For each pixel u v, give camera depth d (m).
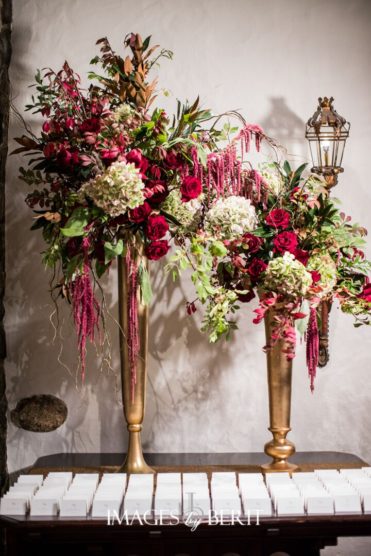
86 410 3.12
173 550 2.30
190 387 3.12
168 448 3.11
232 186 2.59
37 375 3.12
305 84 3.15
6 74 3.10
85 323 2.39
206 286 2.53
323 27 3.16
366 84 3.15
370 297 2.54
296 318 2.40
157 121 2.50
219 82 3.14
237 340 3.12
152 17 3.15
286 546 2.32
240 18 3.15
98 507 2.20
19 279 3.13
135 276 2.50
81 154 2.42
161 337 3.12
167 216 2.48
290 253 2.48
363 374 3.13
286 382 2.65
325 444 3.13
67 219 2.49
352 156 3.14
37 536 2.18
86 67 3.14
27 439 3.12
